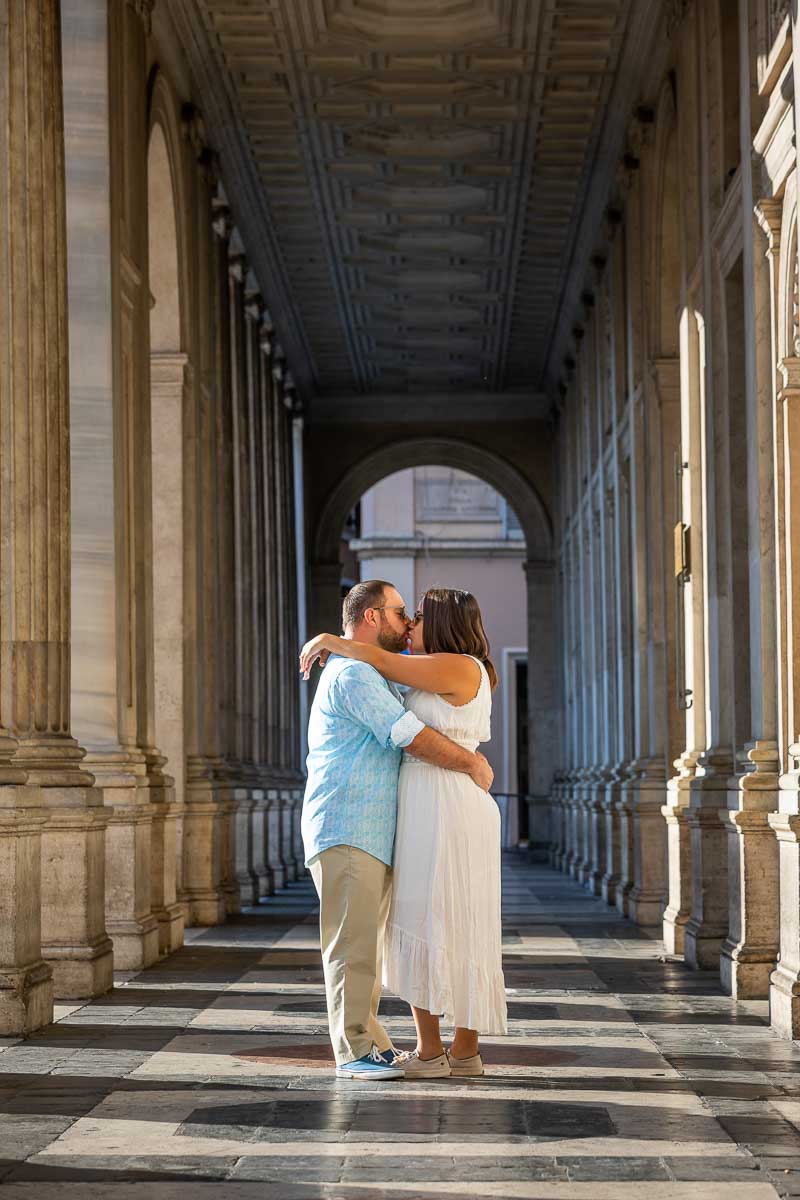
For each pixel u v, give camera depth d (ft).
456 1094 20.31
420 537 135.44
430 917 20.74
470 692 21.22
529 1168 16.34
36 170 31.30
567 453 88.22
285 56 55.42
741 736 35.55
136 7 43.55
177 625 49.83
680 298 43.65
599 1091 20.53
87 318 38.09
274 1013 28.55
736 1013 28.40
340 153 63.57
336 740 21.26
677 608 43.27
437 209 69.36
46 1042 25.23
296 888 74.08
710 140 38.19
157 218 50.39
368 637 22.27
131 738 39.37
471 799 21.03
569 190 67.31
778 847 29.50
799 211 28.71
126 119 41.98
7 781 27.17
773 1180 15.87
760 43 32.09
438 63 56.08
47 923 31.30
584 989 31.91
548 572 100.22
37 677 31.45
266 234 72.23
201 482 52.80
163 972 35.83
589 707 76.84
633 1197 15.17
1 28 31.35
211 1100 20.08
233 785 55.36
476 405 101.04
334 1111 19.26
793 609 29.09
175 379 50.37
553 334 88.74
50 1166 16.61
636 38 52.90
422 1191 15.40
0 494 31.01
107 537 37.60
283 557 85.46
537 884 74.08
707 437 38.27
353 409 101.04
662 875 49.42
